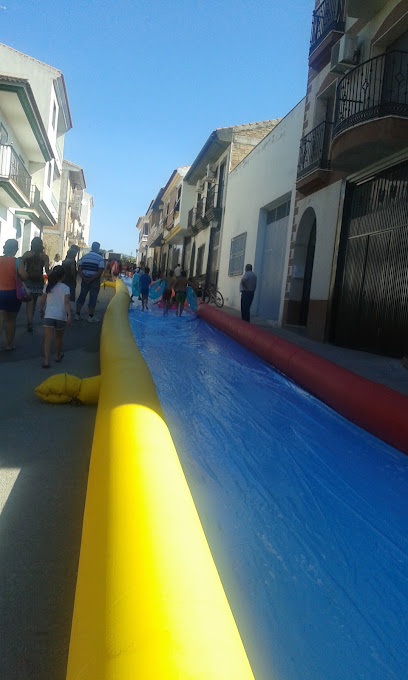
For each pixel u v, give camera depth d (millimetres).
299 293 14617
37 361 7660
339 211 11508
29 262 9797
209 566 1898
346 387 6258
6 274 7879
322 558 3236
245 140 23406
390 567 3188
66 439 4629
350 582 3004
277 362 8633
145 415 3736
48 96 28812
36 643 2197
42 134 25734
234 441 5285
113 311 12016
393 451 5125
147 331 13328
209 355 10148
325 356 9578
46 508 3363
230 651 1462
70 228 54688
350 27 11586
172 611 1566
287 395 7230
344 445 5332
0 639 2205
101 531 2250
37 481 3742
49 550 2896
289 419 6121
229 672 1375
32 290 9820
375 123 9156
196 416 6047
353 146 9555
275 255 16797
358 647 2494
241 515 3721
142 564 1818
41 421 5066
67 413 5402
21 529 3094
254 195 18766
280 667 2342
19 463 4035
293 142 14922
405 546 3455
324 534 3529
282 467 4672
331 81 12219
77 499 3514
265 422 5961
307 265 14531
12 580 2607
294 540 3426
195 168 29172
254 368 9031
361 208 10969
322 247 12328
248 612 2676
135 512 2203
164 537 1979
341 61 10945
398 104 9180
